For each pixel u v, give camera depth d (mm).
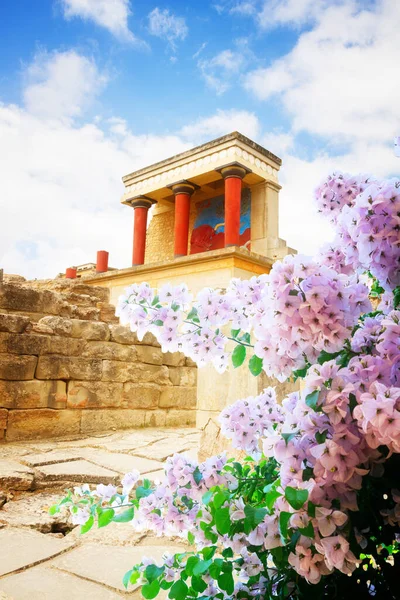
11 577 2355
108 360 7566
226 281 10703
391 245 1104
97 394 7320
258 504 1315
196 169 14984
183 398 8875
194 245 17453
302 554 1079
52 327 6898
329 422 1060
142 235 16703
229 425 1500
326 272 1098
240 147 14367
